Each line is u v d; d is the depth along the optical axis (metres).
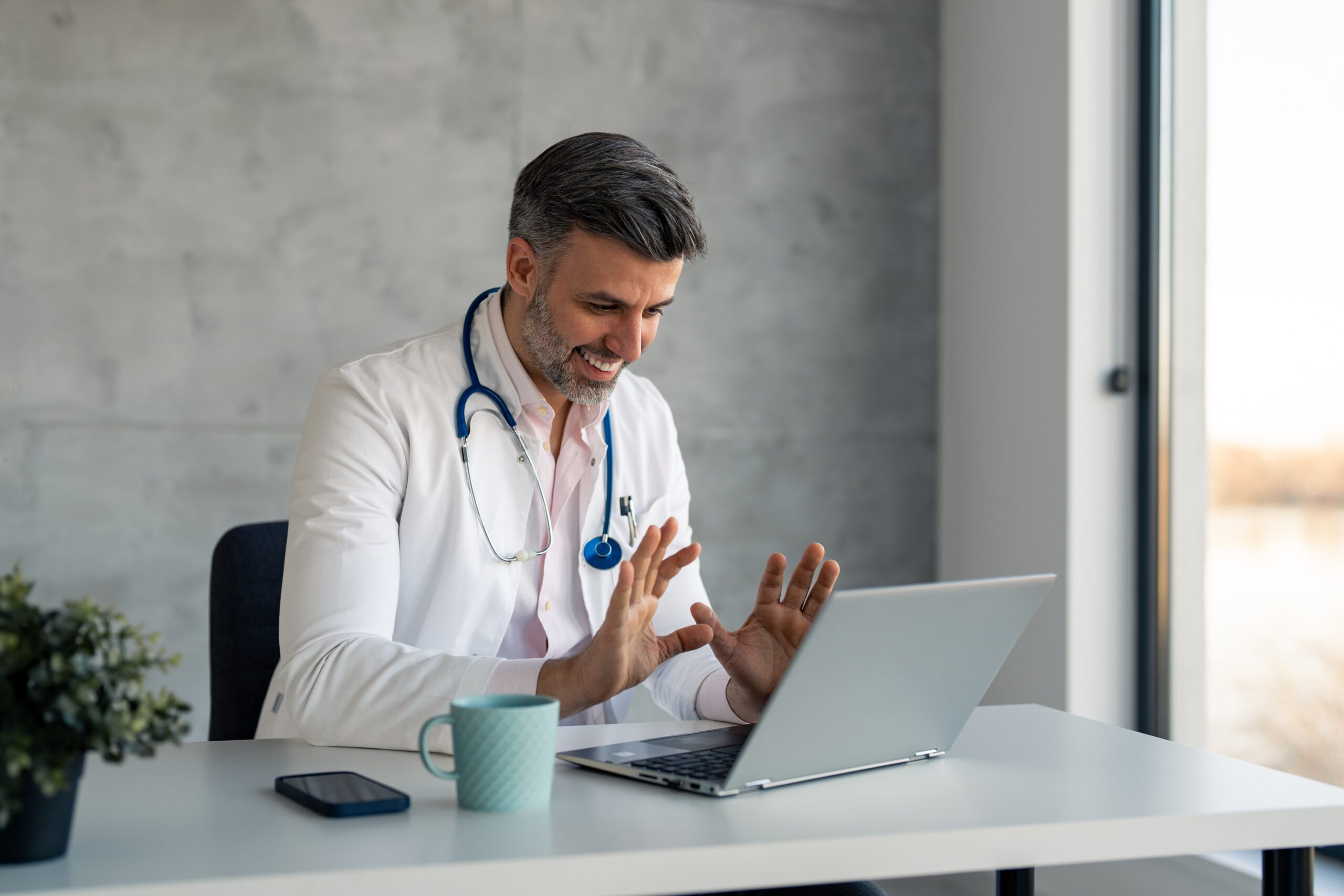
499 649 1.52
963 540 3.00
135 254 2.51
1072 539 2.65
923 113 3.09
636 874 0.83
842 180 3.02
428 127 2.70
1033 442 2.76
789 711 0.97
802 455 2.99
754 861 0.86
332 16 2.63
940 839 0.90
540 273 1.39
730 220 2.92
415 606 1.46
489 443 1.49
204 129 2.55
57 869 0.79
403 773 1.08
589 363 1.42
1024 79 2.79
